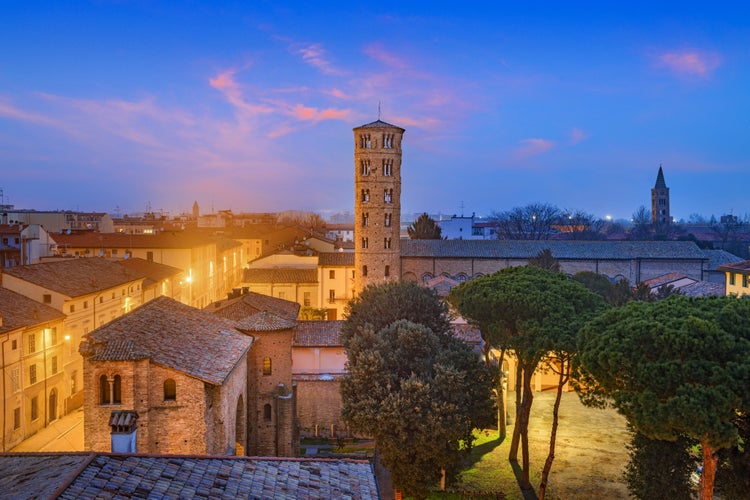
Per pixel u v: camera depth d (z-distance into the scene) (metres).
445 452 44.94
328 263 109.25
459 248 118.06
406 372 48.62
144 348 37.44
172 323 45.25
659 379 32.03
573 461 56.50
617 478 52.41
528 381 50.88
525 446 50.72
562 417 69.44
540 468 55.00
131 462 21.98
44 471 21.00
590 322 40.28
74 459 21.73
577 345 40.31
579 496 49.00
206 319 50.69
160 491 20.48
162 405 36.72
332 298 109.19
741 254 187.62
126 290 81.44
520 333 47.97
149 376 36.69
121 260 93.25
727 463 35.94
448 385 44.41
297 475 24.48
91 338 36.62
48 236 102.75
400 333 49.91
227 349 44.91
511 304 48.75
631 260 116.00
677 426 30.91
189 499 20.45
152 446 36.50
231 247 157.50
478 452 59.34
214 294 135.50
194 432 36.94
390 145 99.12
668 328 32.97
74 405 65.00
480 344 73.00
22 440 54.41
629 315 37.91
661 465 37.69
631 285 115.31
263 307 65.38
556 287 50.62
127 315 43.00
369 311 60.97
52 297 63.28
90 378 36.19
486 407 48.41
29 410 55.94
